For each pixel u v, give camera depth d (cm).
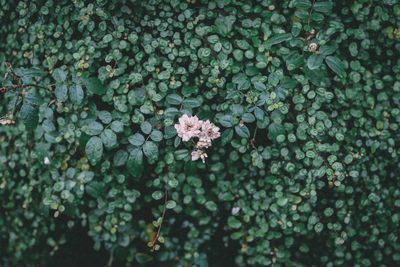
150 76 70
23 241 88
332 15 70
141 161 64
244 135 66
